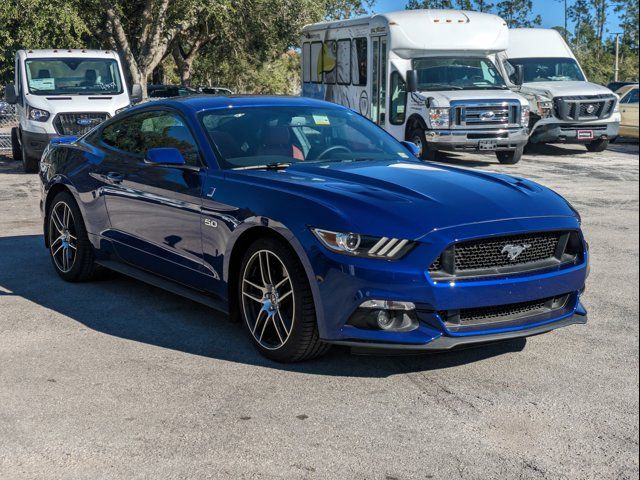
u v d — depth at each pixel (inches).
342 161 206.5
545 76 765.3
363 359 179.9
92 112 562.6
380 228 159.5
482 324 165.2
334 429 143.3
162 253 211.0
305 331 168.4
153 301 229.5
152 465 129.3
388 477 125.6
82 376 169.0
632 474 126.9
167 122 220.1
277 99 230.4
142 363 177.3
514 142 634.8
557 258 174.7
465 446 136.8
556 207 178.7
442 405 154.5
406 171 194.1
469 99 622.5
